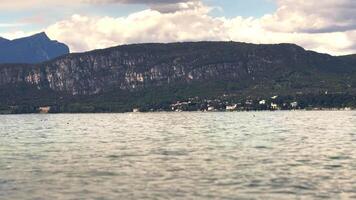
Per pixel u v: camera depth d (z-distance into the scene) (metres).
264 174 85.88
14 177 86.38
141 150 127.81
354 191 71.75
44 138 180.38
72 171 92.56
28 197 70.62
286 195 69.69
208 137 169.50
